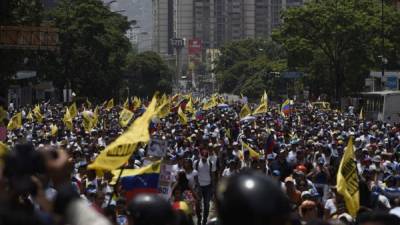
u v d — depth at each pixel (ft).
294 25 612.29
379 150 198.90
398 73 559.79
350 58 613.11
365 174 134.51
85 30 644.27
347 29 597.11
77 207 28.63
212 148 176.96
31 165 31.40
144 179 103.55
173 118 365.61
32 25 383.24
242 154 177.17
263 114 416.26
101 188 111.96
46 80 625.00
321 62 647.56
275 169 160.15
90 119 287.89
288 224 27.81
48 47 335.06
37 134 252.62
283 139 237.04
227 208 26.73
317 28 607.78
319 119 396.78
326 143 216.54
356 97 597.11
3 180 31.19
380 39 602.85
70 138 228.22
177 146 202.18
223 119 350.84
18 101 580.30
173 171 138.51
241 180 27.12
